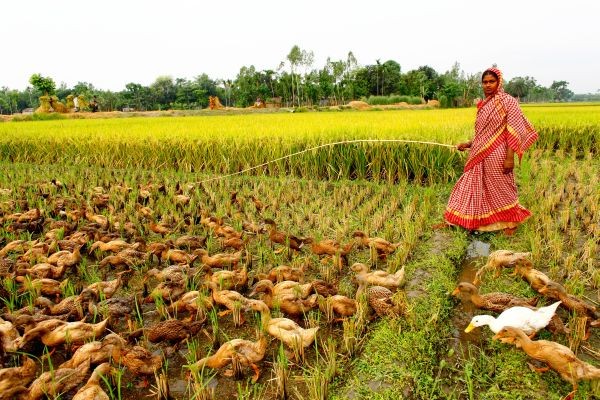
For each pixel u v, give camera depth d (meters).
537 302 4.85
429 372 3.78
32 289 5.22
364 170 11.63
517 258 5.04
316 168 11.99
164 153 14.29
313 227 7.98
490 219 6.80
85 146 15.41
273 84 93.56
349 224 7.82
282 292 4.77
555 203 8.38
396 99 76.44
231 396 3.71
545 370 3.72
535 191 9.26
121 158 14.81
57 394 3.54
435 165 10.83
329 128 15.16
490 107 6.56
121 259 5.95
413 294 5.12
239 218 8.13
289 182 11.18
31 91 135.50
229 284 5.24
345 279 5.80
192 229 7.85
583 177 10.97
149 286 5.72
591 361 3.91
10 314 4.49
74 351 4.19
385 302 4.59
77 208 8.98
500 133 6.53
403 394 3.52
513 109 6.42
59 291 5.37
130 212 8.91
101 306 4.80
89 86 132.50
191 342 4.49
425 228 7.51
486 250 6.59
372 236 7.30
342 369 3.89
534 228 7.10
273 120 24.28
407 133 12.52
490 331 4.44
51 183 11.00
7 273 5.65
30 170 13.72
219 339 4.52
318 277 5.88
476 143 6.77
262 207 8.73
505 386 3.61
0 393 3.36
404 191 9.96
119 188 10.40
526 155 13.23
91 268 6.39
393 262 5.82
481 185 6.77
